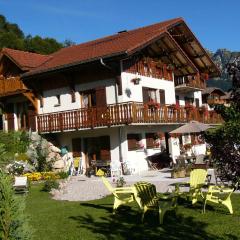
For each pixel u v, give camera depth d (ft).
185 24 98.32
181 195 39.96
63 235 31.17
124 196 48.80
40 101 95.35
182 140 103.45
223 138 20.94
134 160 83.41
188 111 98.73
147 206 35.14
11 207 15.30
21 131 89.92
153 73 92.79
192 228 31.65
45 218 37.50
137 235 30.45
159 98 94.07
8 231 15.16
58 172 75.82
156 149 90.84
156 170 85.40
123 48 78.95
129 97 83.61
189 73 102.37
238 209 37.65
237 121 20.52
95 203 44.68
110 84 83.46
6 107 102.78
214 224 32.53
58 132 89.35
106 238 29.96
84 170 86.94
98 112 81.71
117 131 82.74
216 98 132.05
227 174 21.24
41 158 82.23
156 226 32.86
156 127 91.76
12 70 99.81
